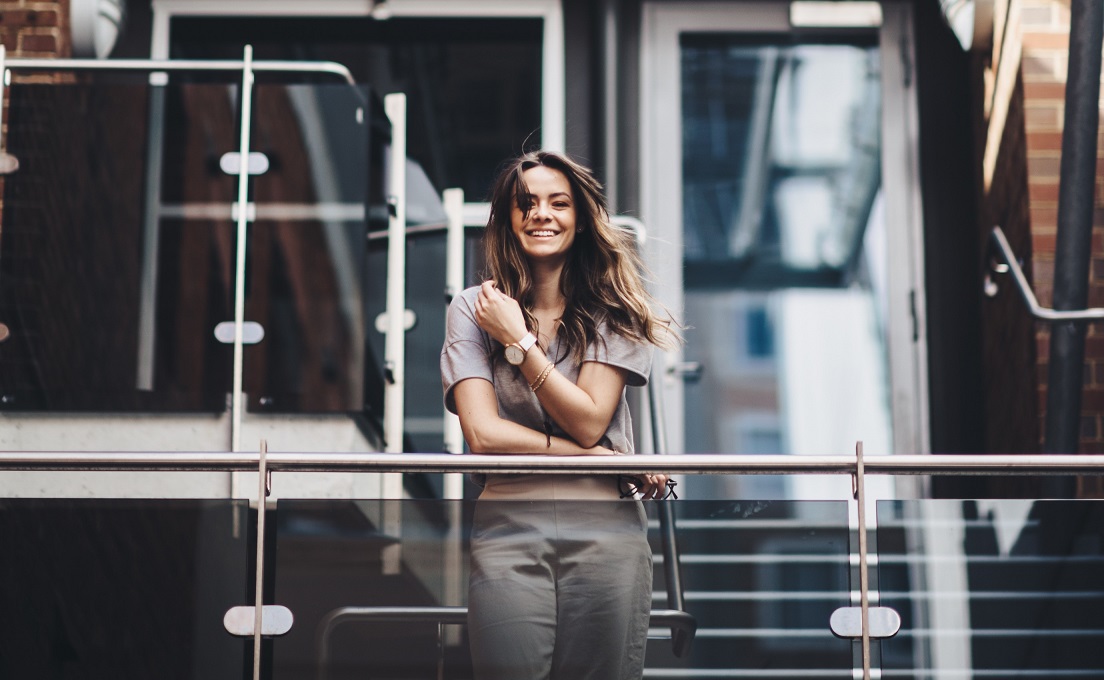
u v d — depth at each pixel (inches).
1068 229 237.1
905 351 315.3
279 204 228.2
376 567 150.3
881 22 327.9
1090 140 235.1
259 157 229.3
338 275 226.7
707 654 148.1
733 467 147.9
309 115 231.6
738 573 149.9
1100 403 252.1
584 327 149.6
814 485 312.5
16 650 150.0
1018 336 280.8
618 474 150.1
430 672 147.4
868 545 151.5
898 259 319.3
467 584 148.9
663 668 147.7
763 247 320.8
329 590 149.8
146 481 219.5
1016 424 282.5
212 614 150.3
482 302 145.9
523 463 146.3
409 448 256.2
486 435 145.2
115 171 227.0
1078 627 149.8
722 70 328.5
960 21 301.6
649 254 318.3
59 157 227.1
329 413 223.5
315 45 332.5
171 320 223.9
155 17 329.4
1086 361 253.9
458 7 331.0
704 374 315.0
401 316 233.9
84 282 224.1
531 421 149.0
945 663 149.1
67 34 285.4
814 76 327.9
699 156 324.5
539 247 151.7
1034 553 151.6
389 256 235.6
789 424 313.6
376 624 148.9
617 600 146.9
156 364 222.5
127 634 150.1
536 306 153.6
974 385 313.0
